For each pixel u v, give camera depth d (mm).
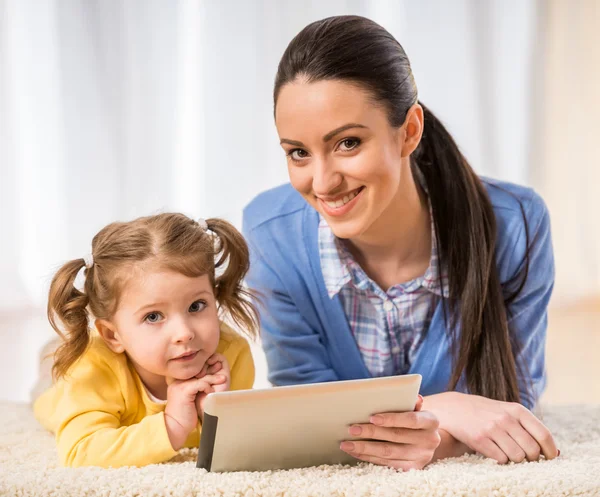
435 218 1354
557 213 3580
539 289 1429
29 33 3150
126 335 1188
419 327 1414
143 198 3223
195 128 3227
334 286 1389
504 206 1405
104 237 1236
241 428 1010
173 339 1161
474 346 1333
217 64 3211
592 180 3570
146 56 3188
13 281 3193
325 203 1188
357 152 1141
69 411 1168
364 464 1106
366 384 1019
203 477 1006
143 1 3172
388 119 1156
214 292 1310
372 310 1422
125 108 3191
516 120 3506
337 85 1113
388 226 1303
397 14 3334
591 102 3535
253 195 3260
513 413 1164
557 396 2119
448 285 1356
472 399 1211
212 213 3254
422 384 1401
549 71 3500
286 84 1147
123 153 3207
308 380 1436
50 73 3168
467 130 3449
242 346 1350
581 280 3598
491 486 978
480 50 3422
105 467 1118
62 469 1056
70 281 1221
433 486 979
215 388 1181
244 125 3236
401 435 1074
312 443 1070
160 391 1274
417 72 3381
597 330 3025
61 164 3195
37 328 2959
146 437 1122
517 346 1425
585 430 1395
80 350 1204
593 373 2367
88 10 3156
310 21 3215
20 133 3188
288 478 1016
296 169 1186
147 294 1163
